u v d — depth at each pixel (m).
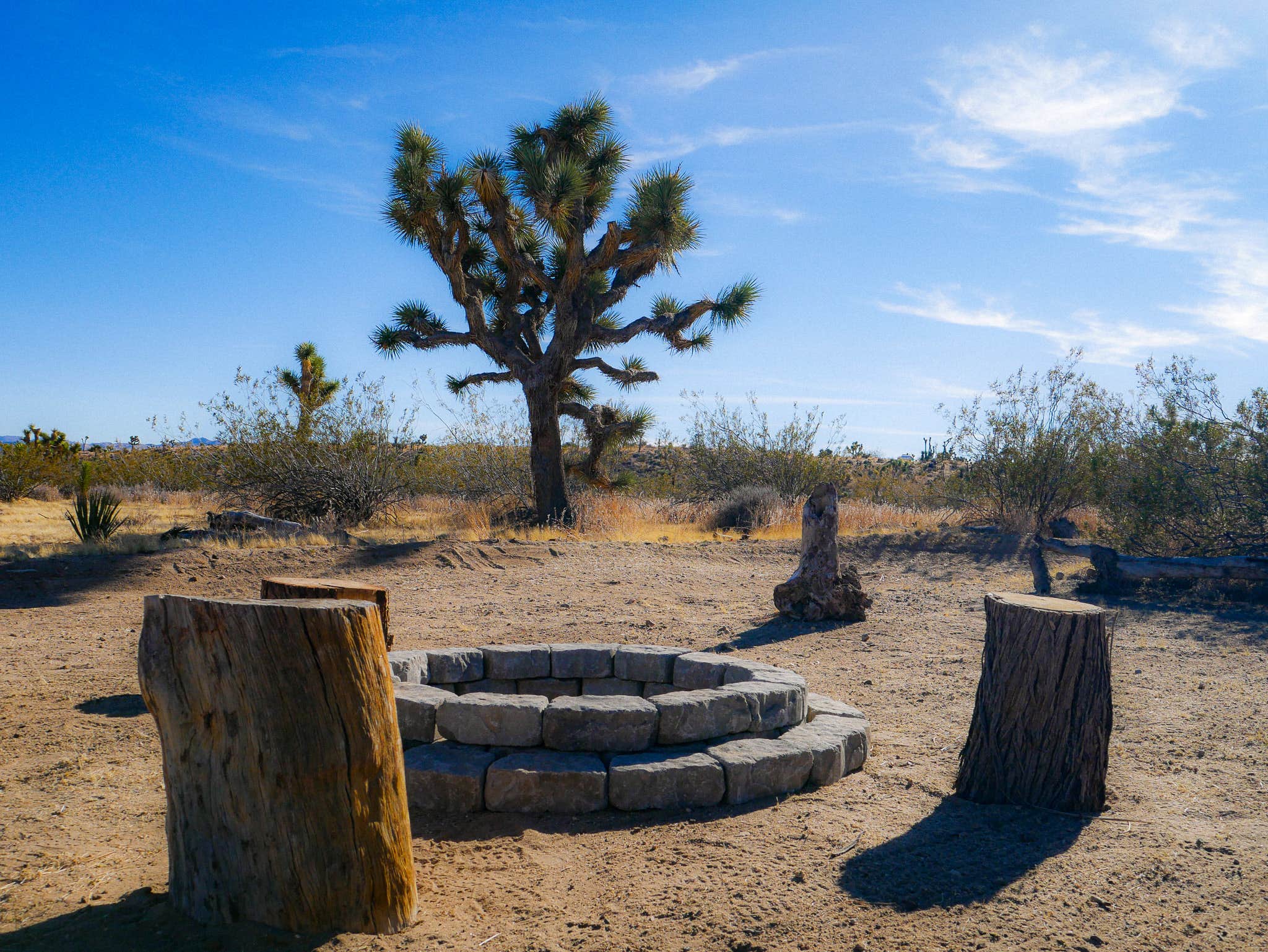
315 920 2.74
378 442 17.28
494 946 2.79
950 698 6.06
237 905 2.77
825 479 20.38
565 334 15.66
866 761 4.75
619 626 8.74
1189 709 5.58
